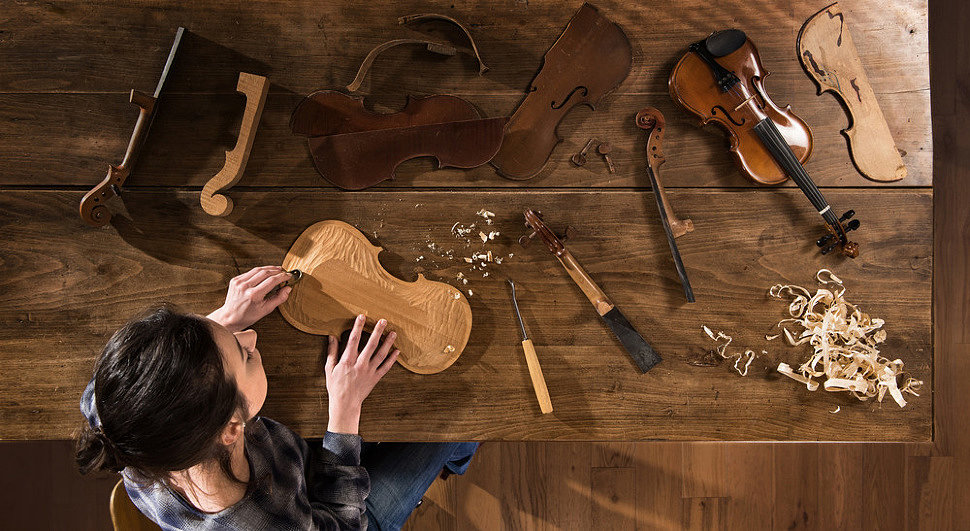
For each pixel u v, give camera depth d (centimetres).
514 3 146
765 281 148
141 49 145
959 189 208
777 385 148
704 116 142
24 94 146
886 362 147
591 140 147
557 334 148
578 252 148
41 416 148
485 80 147
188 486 107
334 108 146
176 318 96
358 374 141
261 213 147
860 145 146
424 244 148
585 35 145
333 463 133
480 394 149
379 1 146
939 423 211
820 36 145
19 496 208
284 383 148
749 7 146
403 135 145
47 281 147
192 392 90
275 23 145
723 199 147
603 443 212
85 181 147
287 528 115
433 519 212
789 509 212
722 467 213
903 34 146
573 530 212
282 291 142
